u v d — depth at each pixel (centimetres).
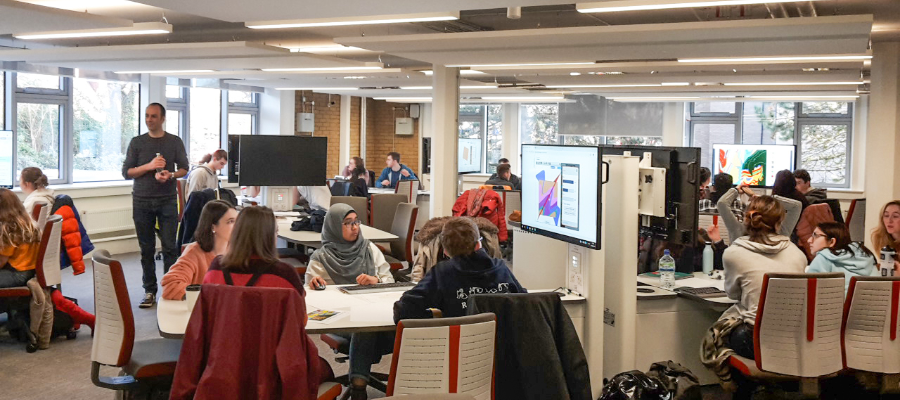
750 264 429
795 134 1470
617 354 443
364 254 519
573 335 349
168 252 722
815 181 1463
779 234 447
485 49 782
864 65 942
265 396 295
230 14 632
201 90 1343
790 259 432
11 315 600
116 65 1009
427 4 573
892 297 409
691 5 595
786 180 700
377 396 480
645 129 1580
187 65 991
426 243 504
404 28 884
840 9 750
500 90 1338
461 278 373
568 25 873
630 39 697
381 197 779
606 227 448
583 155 400
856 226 812
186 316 368
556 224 432
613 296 445
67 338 609
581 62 888
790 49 742
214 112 1376
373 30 898
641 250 531
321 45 1042
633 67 923
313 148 798
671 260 488
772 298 398
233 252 335
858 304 409
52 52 865
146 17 855
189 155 1324
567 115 1636
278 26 714
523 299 342
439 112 1011
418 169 1748
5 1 582
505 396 342
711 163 1437
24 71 991
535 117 1702
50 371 525
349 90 1469
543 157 448
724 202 534
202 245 418
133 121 1191
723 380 430
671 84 1177
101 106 1134
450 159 1016
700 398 403
